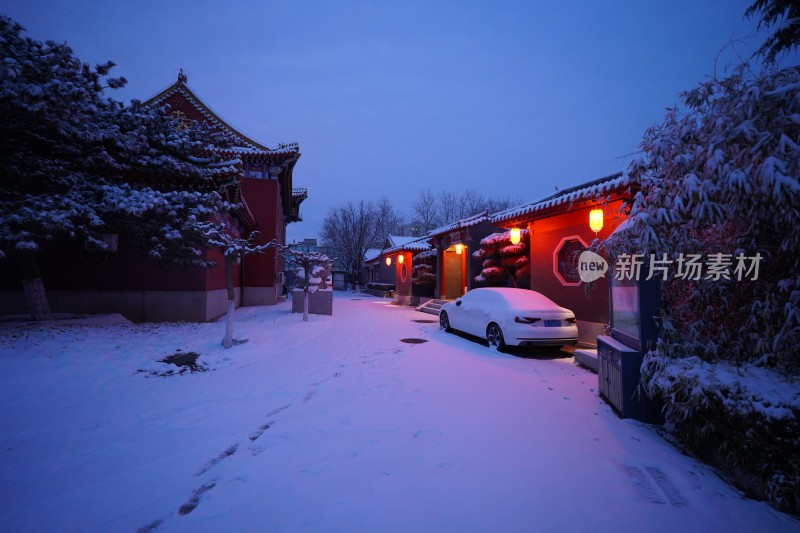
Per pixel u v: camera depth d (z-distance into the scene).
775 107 2.91
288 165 21.59
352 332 11.16
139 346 7.49
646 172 4.03
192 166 10.77
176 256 10.22
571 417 4.43
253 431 3.97
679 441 3.79
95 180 9.90
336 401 4.98
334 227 46.31
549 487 2.91
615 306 5.30
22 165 8.76
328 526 2.41
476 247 16.47
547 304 8.41
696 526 2.46
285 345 8.76
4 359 6.10
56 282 11.37
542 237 10.96
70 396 4.98
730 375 3.21
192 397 5.07
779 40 5.18
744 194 3.02
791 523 2.50
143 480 3.00
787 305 3.13
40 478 3.03
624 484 2.96
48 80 8.04
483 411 4.63
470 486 2.91
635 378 4.36
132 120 10.09
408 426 4.13
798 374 3.19
